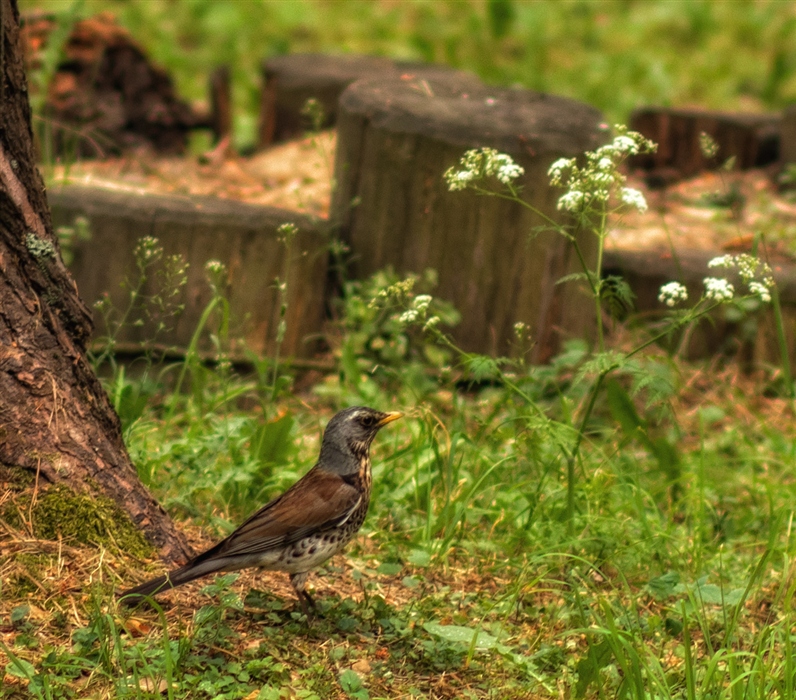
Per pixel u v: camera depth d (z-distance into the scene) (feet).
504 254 40.32
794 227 51.01
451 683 22.35
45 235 23.88
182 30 91.71
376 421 24.14
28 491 23.35
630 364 26.58
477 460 32.35
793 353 43.39
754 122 59.00
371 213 41.93
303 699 20.52
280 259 40.27
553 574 27.43
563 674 23.07
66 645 21.12
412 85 45.80
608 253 44.21
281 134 59.57
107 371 39.65
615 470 30.40
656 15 102.22
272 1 99.14
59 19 52.13
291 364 40.40
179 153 57.98
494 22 96.22
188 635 22.02
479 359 28.63
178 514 28.45
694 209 53.72
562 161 27.43
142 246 35.86
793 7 106.11
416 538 28.81
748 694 20.94
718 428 40.70
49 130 52.65
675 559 28.81
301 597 23.76
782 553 29.19
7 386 23.34
